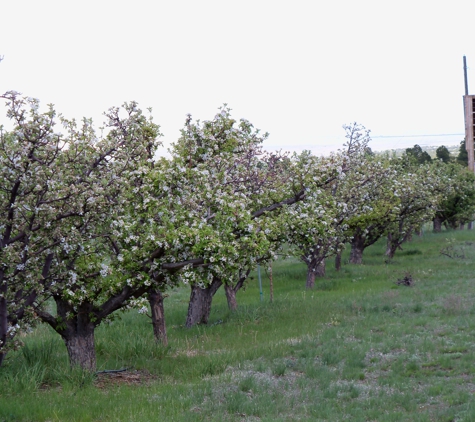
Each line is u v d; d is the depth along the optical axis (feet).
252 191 55.77
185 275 42.52
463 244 151.84
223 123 52.95
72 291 41.86
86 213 37.37
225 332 63.00
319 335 56.29
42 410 35.27
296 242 61.72
